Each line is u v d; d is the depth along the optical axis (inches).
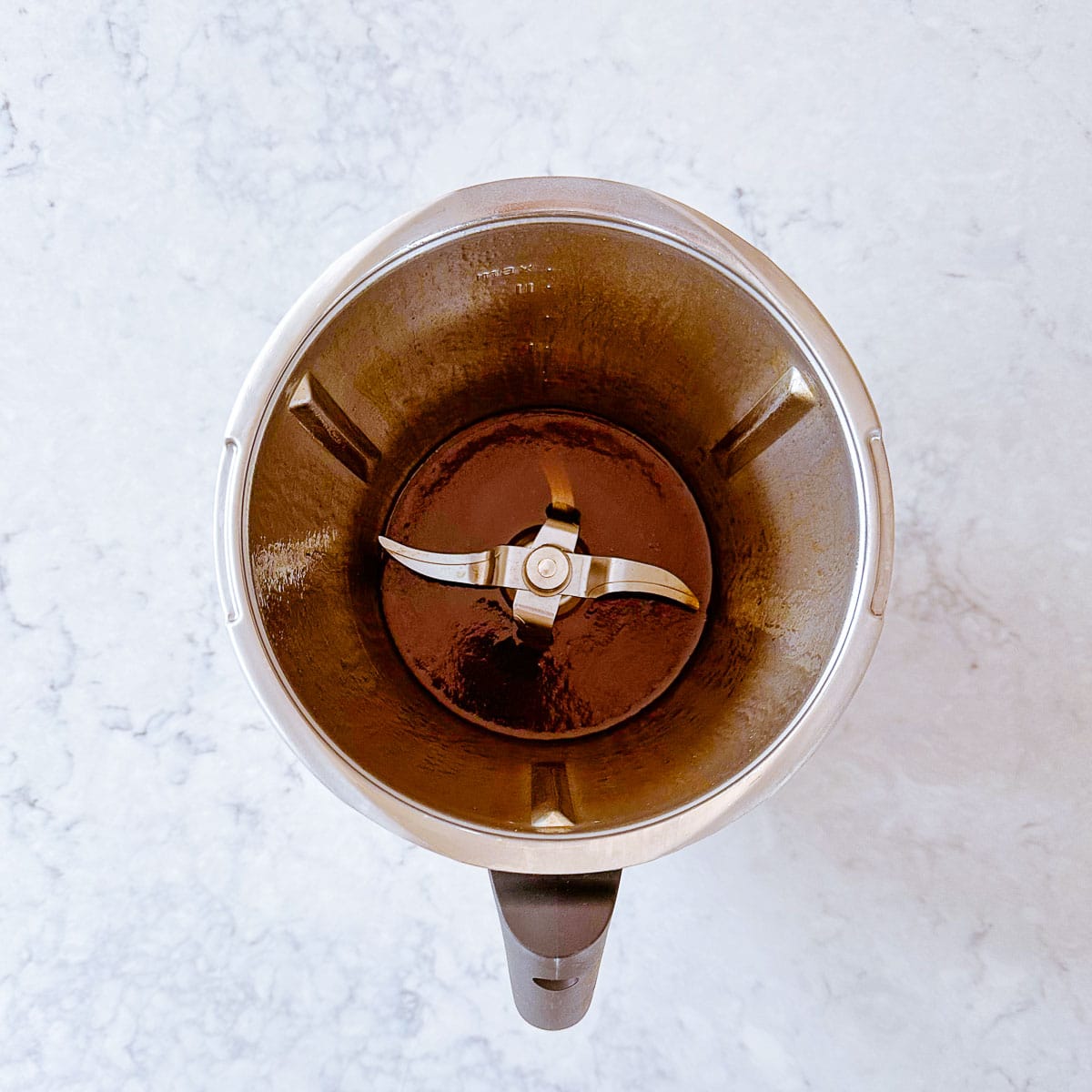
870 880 23.3
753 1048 23.5
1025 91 23.1
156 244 23.4
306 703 16.8
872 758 23.3
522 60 23.2
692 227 17.0
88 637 23.5
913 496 23.2
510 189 17.0
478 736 19.2
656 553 20.2
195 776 23.6
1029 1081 23.1
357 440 18.9
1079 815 23.0
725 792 16.2
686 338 18.6
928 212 23.2
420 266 17.4
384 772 16.8
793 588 18.0
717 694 18.6
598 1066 23.7
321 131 23.3
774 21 23.2
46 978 23.7
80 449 23.4
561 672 19.7
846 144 23.2
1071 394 23.0
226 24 23.4
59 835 23.6
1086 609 23.0
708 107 23.2
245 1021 23.7
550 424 20.7
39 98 23.4
